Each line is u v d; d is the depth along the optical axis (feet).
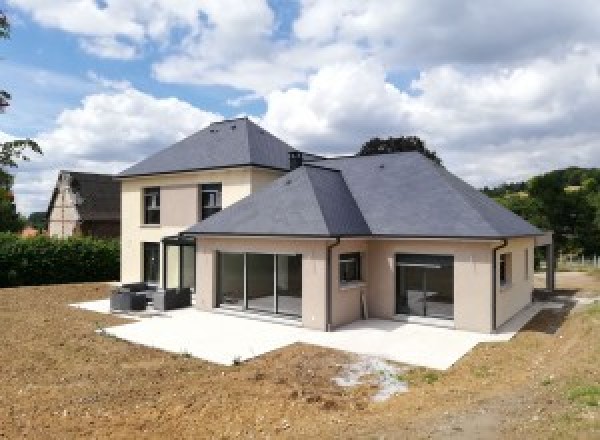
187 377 35.29
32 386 33.22
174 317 57.62
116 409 28.89
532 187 148.15
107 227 142.92
